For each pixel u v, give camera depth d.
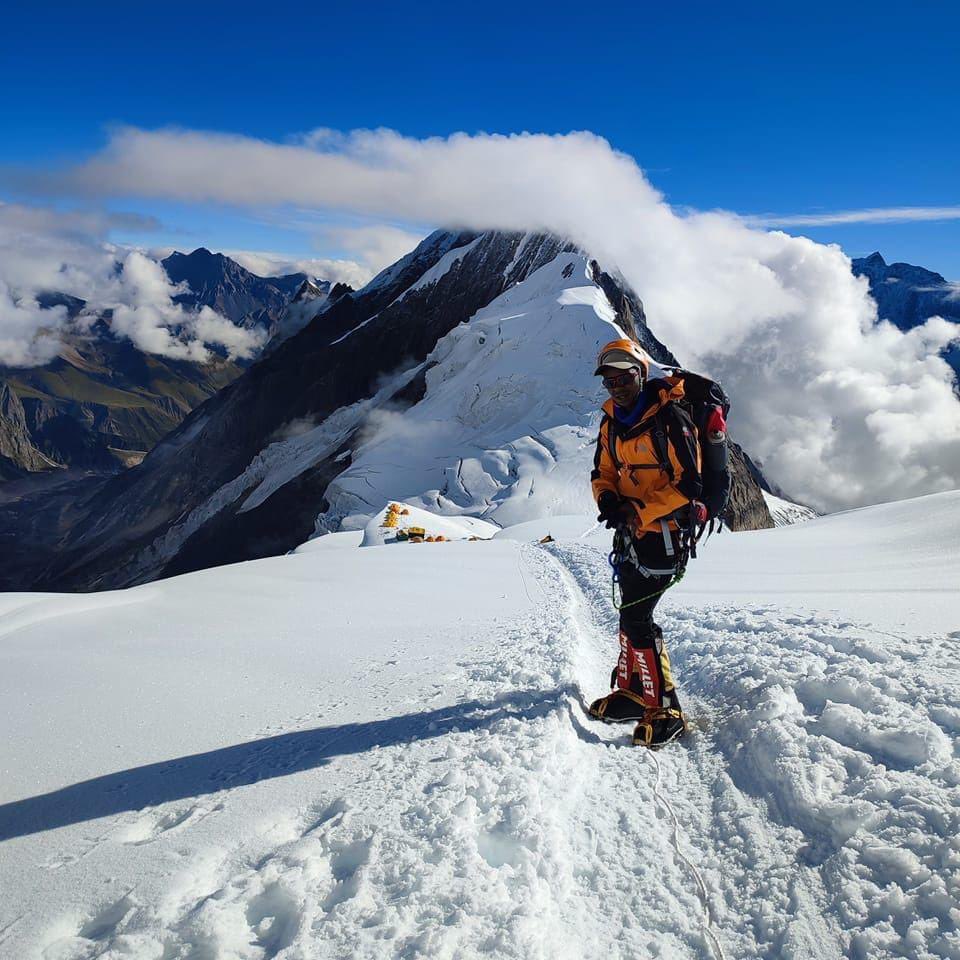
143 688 4.73
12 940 2.12
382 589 10.09
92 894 2.34
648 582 3.80
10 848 2.68
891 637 4.23
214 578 11.48
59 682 4.86
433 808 2.77
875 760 2.80
